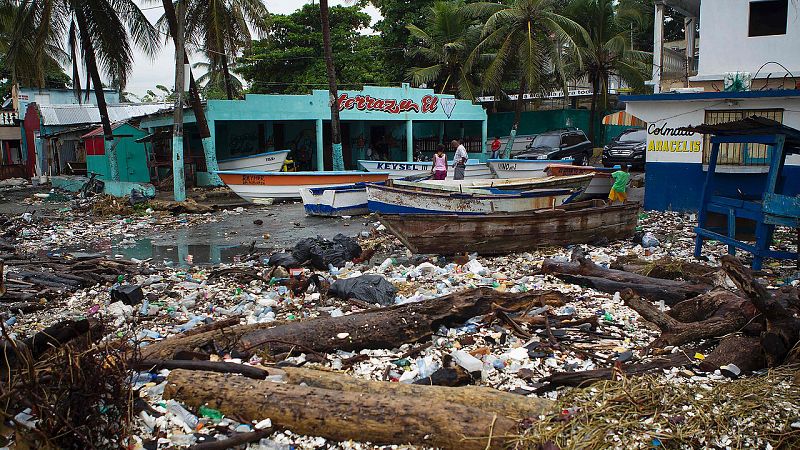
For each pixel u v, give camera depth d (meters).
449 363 5.55
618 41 33.47
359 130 32.41
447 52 33.94
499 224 10.79
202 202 21.84
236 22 28.03
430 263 10.53
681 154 15.65
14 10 26.84
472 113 32.50
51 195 27.59
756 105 14.51
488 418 4.17
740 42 17.09
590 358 5.80
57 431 3.72
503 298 7.10
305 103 26.69
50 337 4.29
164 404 4.66
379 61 38.88
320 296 8.32
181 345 5.82
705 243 12.12
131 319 7.50
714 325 5.98
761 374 5.17
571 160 25.77
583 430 4.04
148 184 22.83
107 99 44.75
